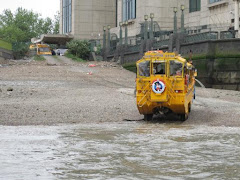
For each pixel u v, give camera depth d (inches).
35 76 1822.1
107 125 734.5
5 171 368.8
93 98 1111.6
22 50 2881.4
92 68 2244.1
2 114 821.9
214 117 811.4
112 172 367.6
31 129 663.1
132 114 866.8
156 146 499.8
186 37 1833.2
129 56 2370.8
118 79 1851.6
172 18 2839.6
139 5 2842.0
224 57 1582.2
